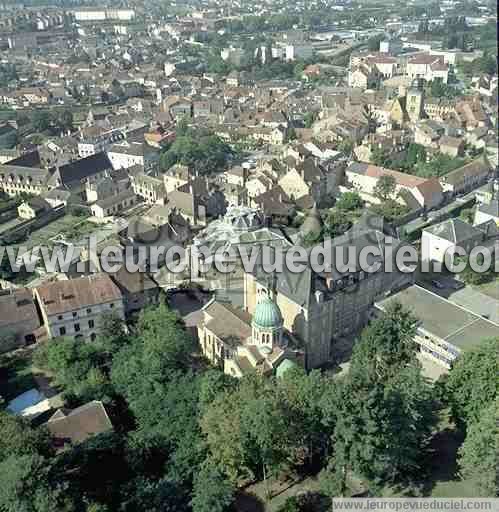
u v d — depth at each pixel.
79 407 126.06
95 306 160.25
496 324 152.25
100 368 143.75
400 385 112.38
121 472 112.12
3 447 105.81
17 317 159.25
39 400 137.50
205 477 103.31
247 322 147.75
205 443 112.19
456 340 145.38
